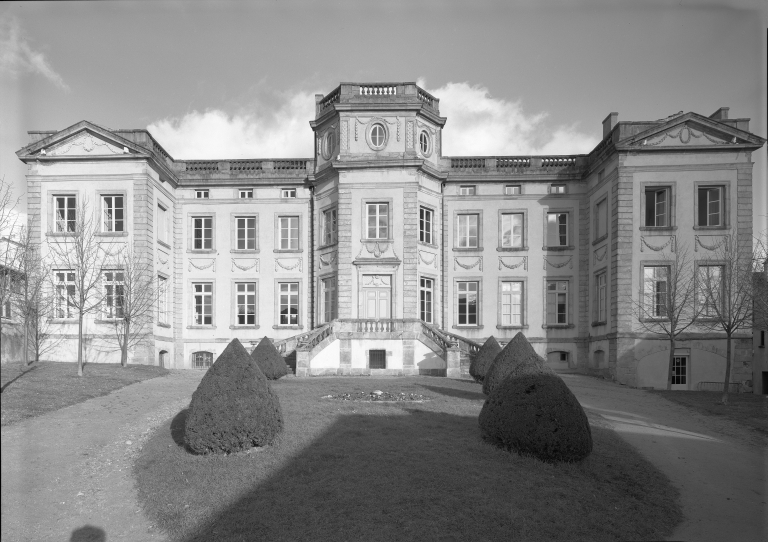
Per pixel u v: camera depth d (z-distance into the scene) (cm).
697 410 1895
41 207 2895
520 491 985
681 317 2564
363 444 1192
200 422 1152
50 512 943
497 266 3291
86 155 2895
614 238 2753
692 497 1095
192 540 835
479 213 3319
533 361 1234
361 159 2994
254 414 1161
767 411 1866
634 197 2689
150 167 2958
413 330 2789
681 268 2530
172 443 1267
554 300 3259
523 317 3250
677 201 2656
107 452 1238
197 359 3325
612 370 2695
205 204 3362
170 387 2039
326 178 3186
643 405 1998
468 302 3303
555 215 3309
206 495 970
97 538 862
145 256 2872
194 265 3331
